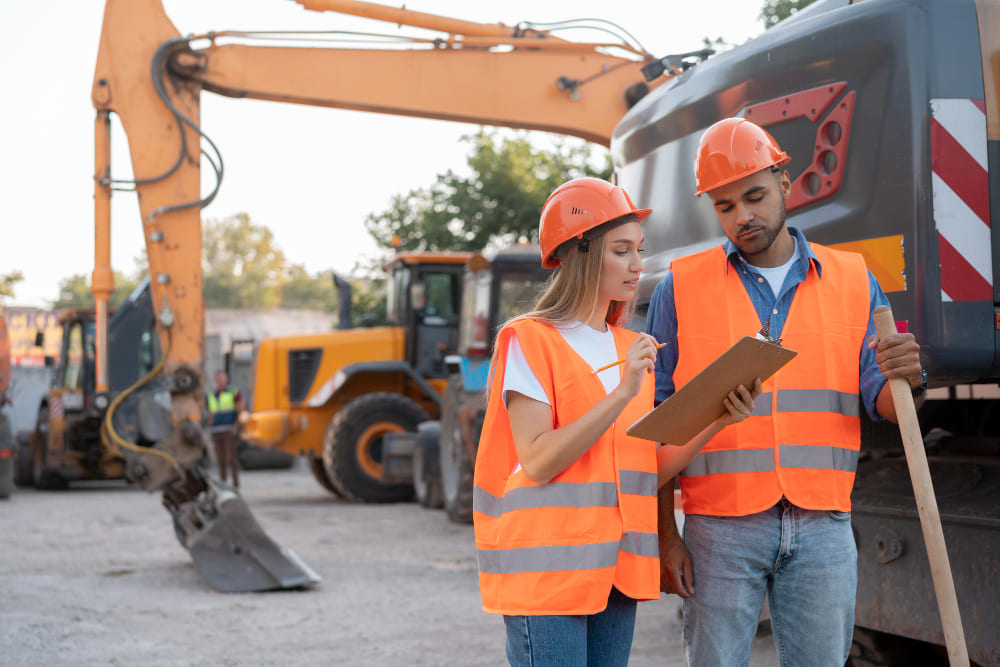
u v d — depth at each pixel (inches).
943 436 149.9
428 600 243.6
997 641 109.2
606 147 343.6
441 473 438.9
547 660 78.2
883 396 88.6
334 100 322.7
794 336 90.7
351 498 494.0
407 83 327.0
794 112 125.2
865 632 135.6
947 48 110.8
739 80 134.9
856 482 133.6
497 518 83.3
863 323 92.5
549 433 78.8
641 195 162.1
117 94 309.1
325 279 3624.5
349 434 492.4
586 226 83.1
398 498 494.9
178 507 295.7
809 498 87.8
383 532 375.6
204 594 254.8
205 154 312.7
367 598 247.9
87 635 204.5
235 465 549.0
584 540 79.3
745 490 88.6
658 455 88.9
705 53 166.9
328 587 264.2
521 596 79.4
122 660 184.7
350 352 530.0
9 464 547.8
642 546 82.3
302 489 593.0
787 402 89.4
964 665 80.4
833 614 88.4
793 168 126.0
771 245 93.7
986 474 120.4
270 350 529.0
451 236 848.9
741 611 89.1
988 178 110.1
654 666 170.2
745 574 88.7
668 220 152.6
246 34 314.8
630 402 84.7
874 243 114.1
